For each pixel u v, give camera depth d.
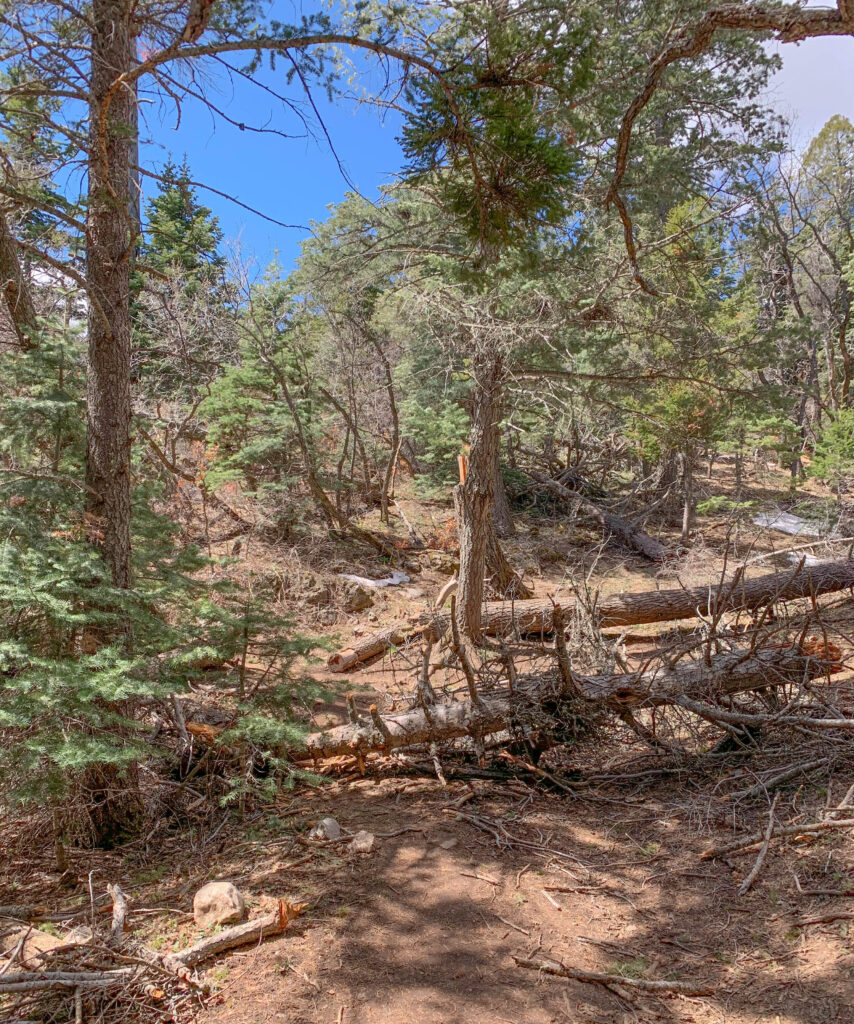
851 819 4.04
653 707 5.65
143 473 7.96
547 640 10.91
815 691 5.70
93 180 4.37
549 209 4.29
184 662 5.14
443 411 16.44
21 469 5.00
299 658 9.80
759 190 10.16
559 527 16.73
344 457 15.29
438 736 5.77
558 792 5.45
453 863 4.33
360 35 4.04
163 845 4.96
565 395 10.84
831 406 22.47
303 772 5.39
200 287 14.02
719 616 5.90
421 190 6.07
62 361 5.49
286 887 4.06
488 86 3.74
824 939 3.31
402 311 11.74
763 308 19.83
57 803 4.19
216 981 3.25
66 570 4.39
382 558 13.65
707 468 23.41
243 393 13.63
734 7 3.81
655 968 3.32
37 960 3.27
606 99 7.39
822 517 15.92
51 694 3.99
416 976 3.30
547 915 3.80
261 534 13.11
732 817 4.54
